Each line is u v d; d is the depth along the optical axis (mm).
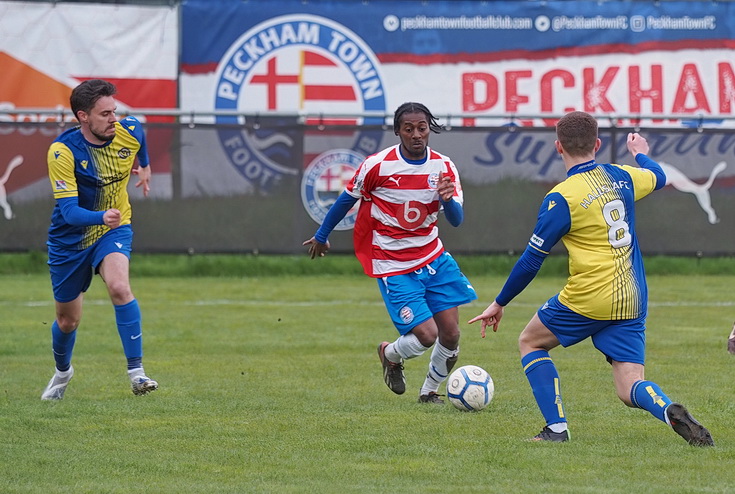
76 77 61812
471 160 58188
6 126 56500
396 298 24109
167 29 62562
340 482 16859
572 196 18906
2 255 60125
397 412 23547
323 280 58625
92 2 61875
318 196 57969
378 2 63844
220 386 27297
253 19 63125
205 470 17828
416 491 16188
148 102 62531
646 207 59188
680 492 16016
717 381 27469
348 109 63812
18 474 17500
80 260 24781
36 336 37375
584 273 19047
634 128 58312
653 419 22391
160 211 57250
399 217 24109
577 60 64438
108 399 25312
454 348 24562
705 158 58938
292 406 24344
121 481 17031
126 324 24750
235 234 57750
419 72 64000
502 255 59031
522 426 21797
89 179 24766
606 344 19359
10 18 61219
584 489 16203
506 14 64062
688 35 64688
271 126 57625
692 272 61219
